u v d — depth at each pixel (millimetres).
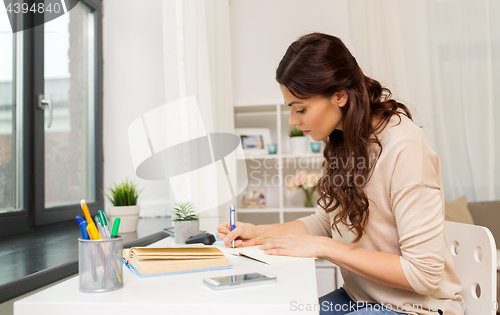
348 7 2391
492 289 836
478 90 2391
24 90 1510
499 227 2104
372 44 2344
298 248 894
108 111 2172
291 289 637
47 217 1588
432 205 789
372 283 902
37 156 1549
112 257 652
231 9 2512
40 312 590
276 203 2395
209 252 831
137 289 651
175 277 730
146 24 2215
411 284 777
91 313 583
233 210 1070
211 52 2076
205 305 566
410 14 2404
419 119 2367
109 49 2199
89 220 691
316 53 850
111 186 2135
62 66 1813
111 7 2217
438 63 2393
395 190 822
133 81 2191
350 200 896
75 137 1910
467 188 2387
